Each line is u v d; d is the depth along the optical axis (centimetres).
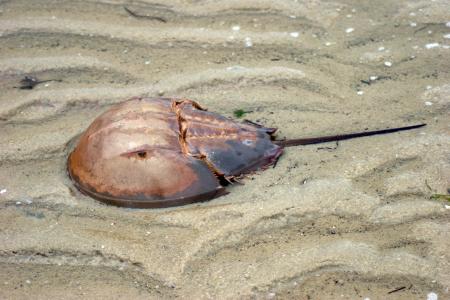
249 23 183
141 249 154
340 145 165
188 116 160
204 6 186
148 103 160
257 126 165
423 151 163
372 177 160
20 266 153
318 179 160
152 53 179
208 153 159
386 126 167
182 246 154
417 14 184
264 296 149
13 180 163
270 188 159
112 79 175
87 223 157
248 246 154
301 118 169
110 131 157
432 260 151
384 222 155
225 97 172
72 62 178
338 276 150
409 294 149
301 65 176
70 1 188
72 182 162
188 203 158
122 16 185
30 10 186
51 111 171
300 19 184
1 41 181
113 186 157
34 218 158
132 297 150
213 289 150
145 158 156
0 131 169
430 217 156
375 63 176
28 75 176
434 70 175
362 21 183
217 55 178
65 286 151
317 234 155
